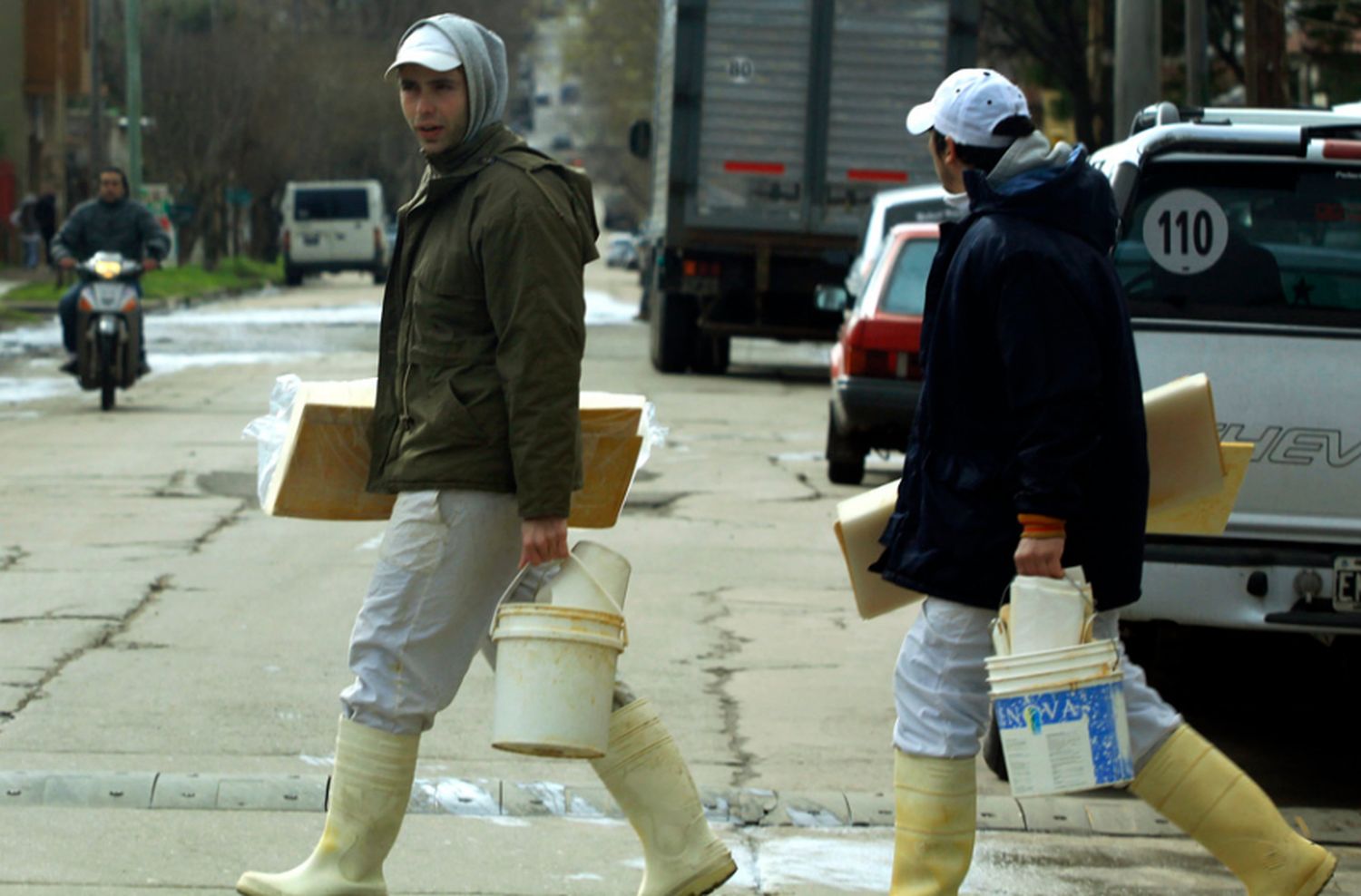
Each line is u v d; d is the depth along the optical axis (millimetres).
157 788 20094
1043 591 14172
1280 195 22078
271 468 16281
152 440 51375
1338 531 21422
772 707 24953
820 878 18453
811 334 76375
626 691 15906
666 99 79688
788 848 19422
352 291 179750
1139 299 21953
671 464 49594
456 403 15062
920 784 15062
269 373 75312
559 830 19656
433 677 15445
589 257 15398
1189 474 16516
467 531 15148
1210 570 21406
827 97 74562
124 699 24172
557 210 14898
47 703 23875
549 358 14727
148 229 60125
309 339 97938
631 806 15836
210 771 21109
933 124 15234
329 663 26531
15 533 36562
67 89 190625
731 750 22875
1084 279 14320
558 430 14742
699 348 78562
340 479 16000
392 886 17734
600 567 15133
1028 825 20219
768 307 76250
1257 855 14977
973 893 17969
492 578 15430
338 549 35781
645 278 121312
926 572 14867
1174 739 15148
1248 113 24453
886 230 58969
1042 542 14234
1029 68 124625
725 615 30750
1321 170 22047
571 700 14672
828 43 74375
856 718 24453
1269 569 21406
